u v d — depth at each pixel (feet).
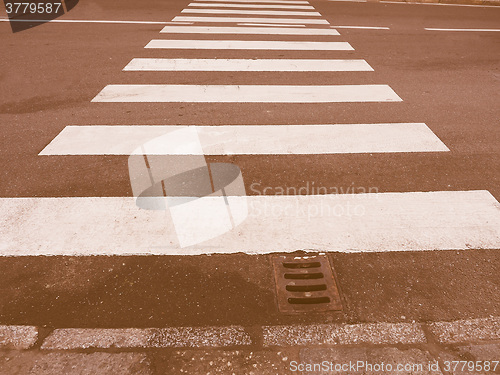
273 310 7.70
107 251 8.93
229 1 36.91
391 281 8.38
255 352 6.93
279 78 18.95
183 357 6.81
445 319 7.56
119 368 6.61
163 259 8.77
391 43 25.25
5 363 6.64
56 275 8.31
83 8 32.27
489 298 8.01
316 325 7.41
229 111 15.60
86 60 20.76
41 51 21.94
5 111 15.24
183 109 15.69
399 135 14.06
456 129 14.58
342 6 36.63
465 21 32.58
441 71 20.58
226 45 23.59
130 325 7.31
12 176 11.41
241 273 8.48
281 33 26.58
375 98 17.06
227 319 7.50
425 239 9.48
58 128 14.10
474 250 9.20
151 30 26.48
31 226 9.61
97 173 11.66
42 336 7.08
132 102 16.20
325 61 21.47
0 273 8.31
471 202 10.75
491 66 21.54
